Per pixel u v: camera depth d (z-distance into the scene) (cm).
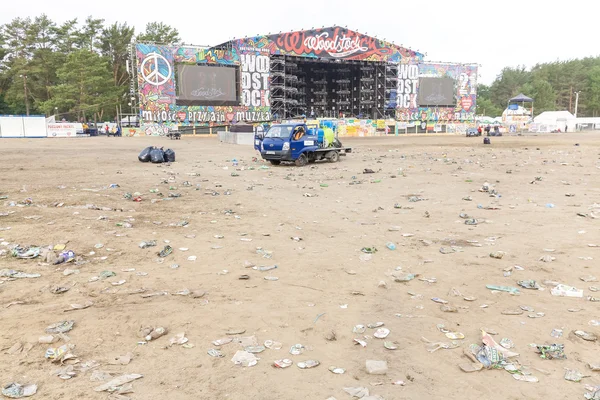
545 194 1182
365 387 311
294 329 407
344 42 6838
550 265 591
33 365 332
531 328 409
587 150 3045
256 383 315
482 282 534
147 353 357
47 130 5309
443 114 7844
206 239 723
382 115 7475
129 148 3231
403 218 907
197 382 315
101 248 656
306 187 1362
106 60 7619
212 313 439
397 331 404
